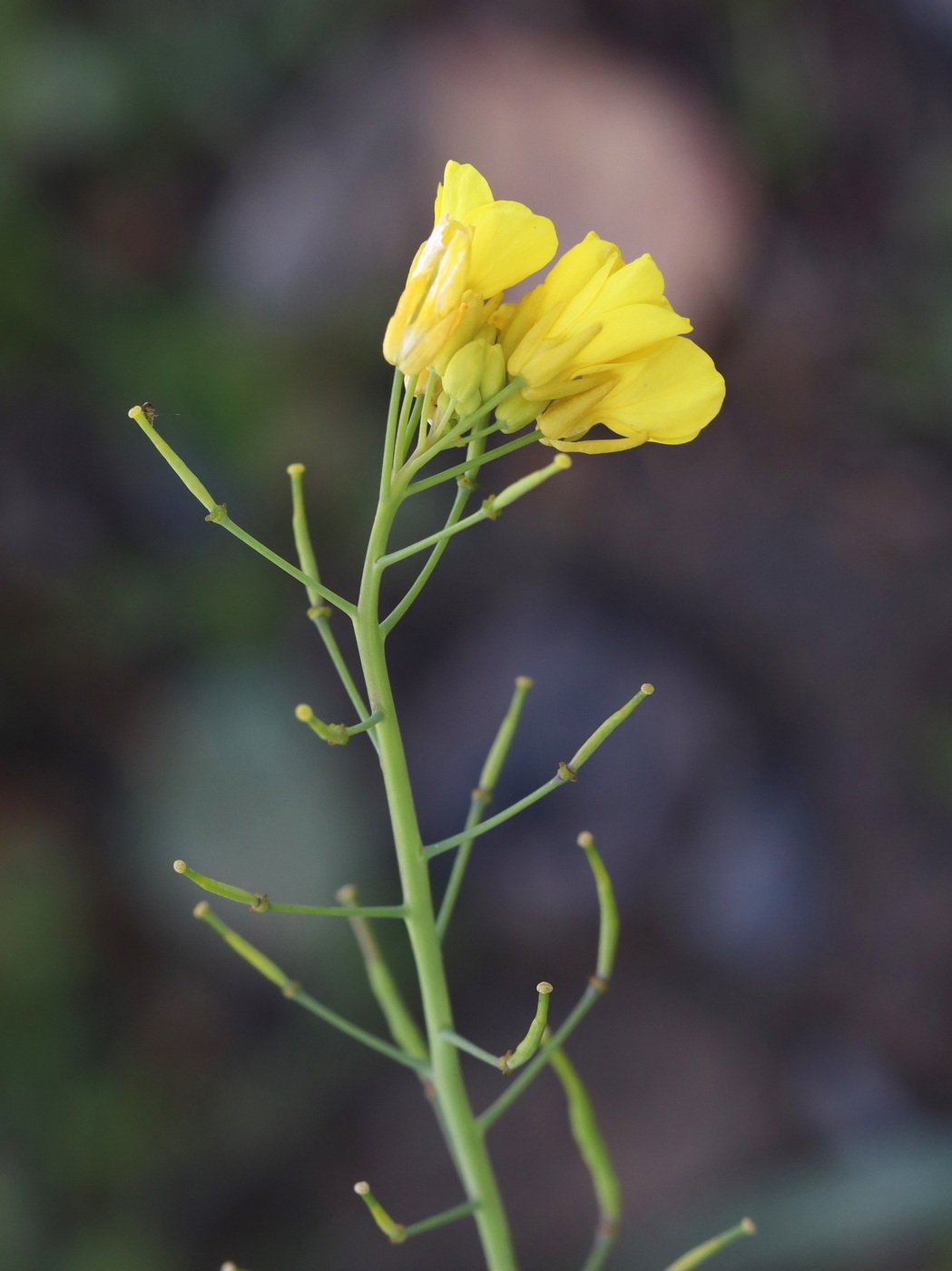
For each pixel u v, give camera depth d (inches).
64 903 14.3
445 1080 7.4
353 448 18.9
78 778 15.4
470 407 6.7
